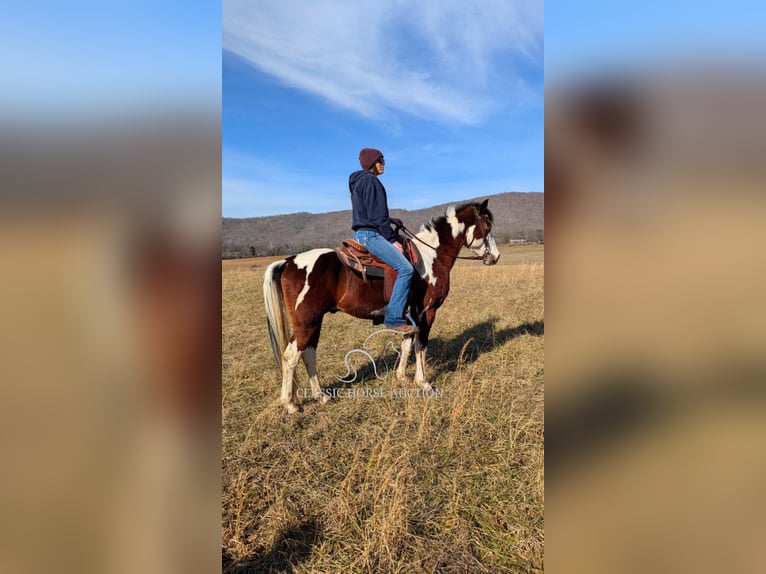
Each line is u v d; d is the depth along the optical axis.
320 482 2.03
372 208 2.88
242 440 2.42
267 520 1.77
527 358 3.56
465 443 2.33
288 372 2.82
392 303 2.89
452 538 1.64
